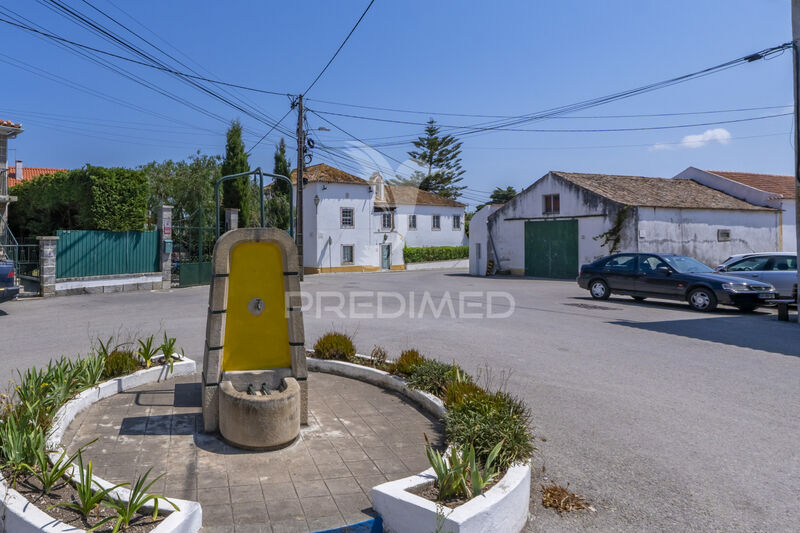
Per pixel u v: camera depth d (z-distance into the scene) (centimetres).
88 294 1745
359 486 380
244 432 433
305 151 2656
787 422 525
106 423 492
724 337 959
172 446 445
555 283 2295
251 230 487
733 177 3172
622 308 1380
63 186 1942
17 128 2061
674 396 609
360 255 3644
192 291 1906
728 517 353
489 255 3003
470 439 396
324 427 498
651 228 2372
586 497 382
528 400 593
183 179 2955
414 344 896
